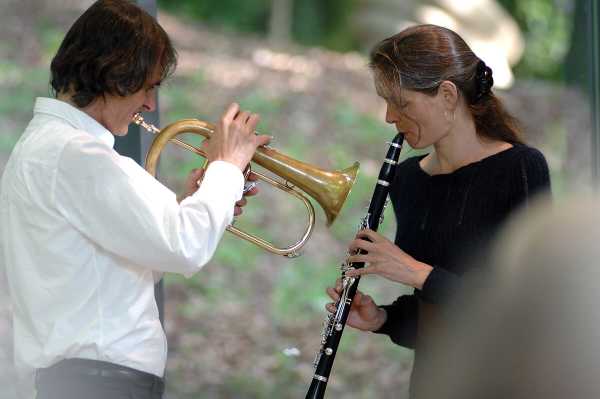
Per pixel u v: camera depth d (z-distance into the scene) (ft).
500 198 23.67
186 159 75.20
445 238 24.45
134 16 21.16
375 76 24.25
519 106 96.17
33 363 20.48
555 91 100.37
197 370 50.49
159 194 20.33
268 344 54.03
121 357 20.45
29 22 98.32
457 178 24.49
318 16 146.30
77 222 20.11
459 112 24.29
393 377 51.52
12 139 69.51
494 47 111.04
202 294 58.54
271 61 109.70
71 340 20.18
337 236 69.46
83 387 20.24
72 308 20.34
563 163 74.84
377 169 81.76
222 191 20.90
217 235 20.61
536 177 23.47
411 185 26.08
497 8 116.26
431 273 23.43
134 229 19.88
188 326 54.85
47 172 20.11
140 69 20.90
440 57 23.63
